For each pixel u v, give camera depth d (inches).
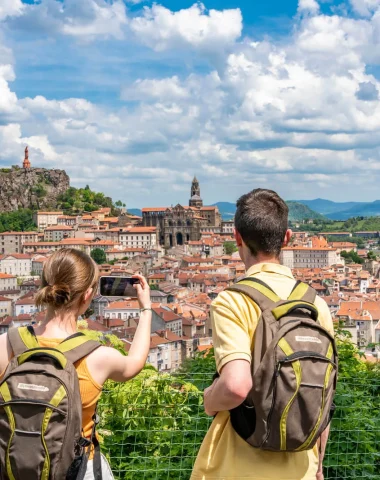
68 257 92.4
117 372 90.5
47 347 86.4
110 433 133.6
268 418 81.0
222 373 82.0
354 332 1808.6
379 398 161.6
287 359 80.8
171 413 136.1
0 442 81.3
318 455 92.9
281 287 89.7
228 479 85.7
